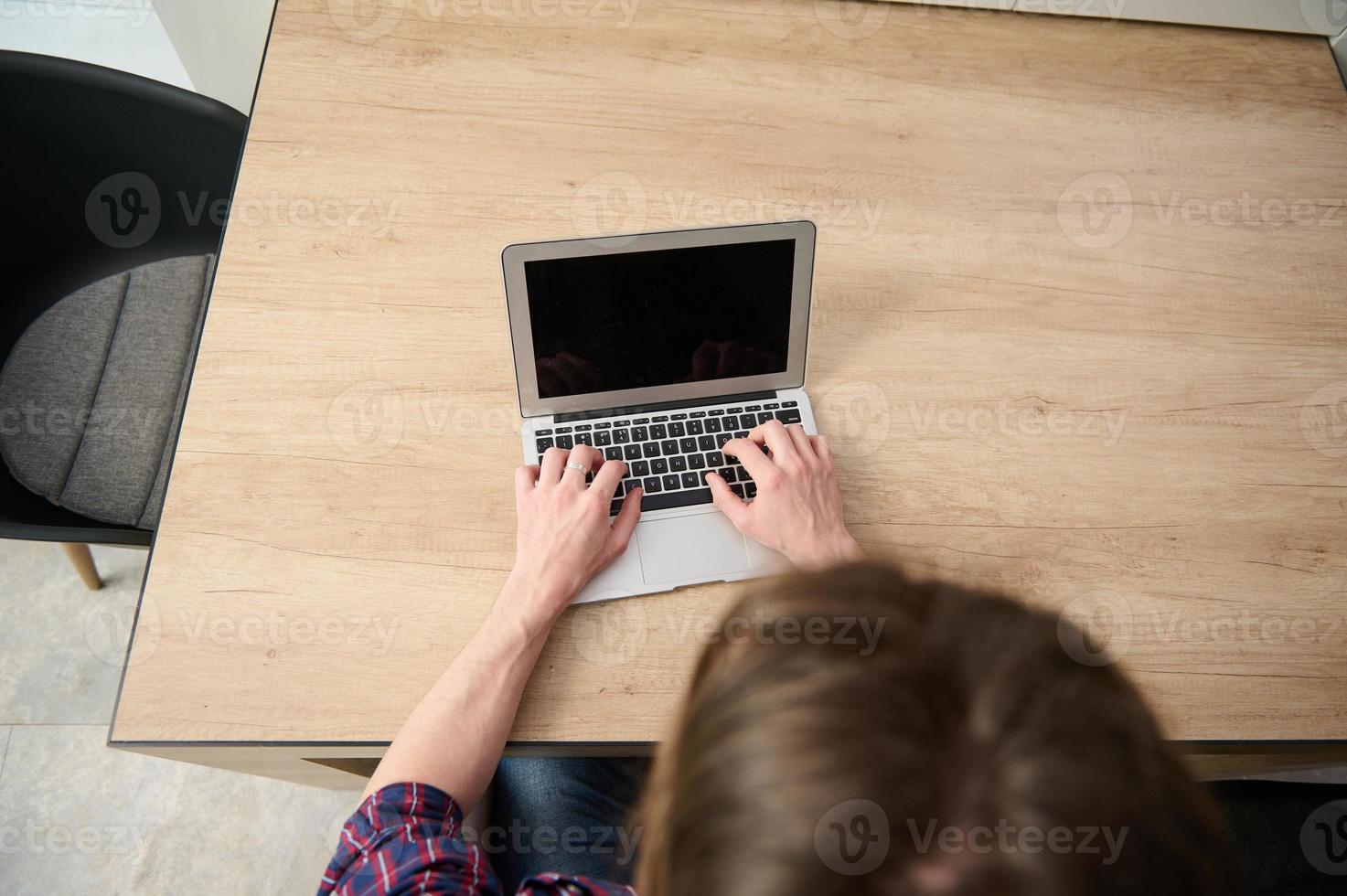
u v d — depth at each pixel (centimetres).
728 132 122
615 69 125
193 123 124
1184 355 111
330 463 97
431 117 119
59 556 166
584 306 94
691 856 36
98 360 126
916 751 34
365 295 107
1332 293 116
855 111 125
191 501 95
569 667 89
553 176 116
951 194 119
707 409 102
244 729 85
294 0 125
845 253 114
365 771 110
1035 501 100
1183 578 97
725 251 93
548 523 90
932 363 108
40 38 208
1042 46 133
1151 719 37
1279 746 90
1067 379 108
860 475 100
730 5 132
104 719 155
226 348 103
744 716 36
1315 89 133
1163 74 132
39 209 125
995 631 38
